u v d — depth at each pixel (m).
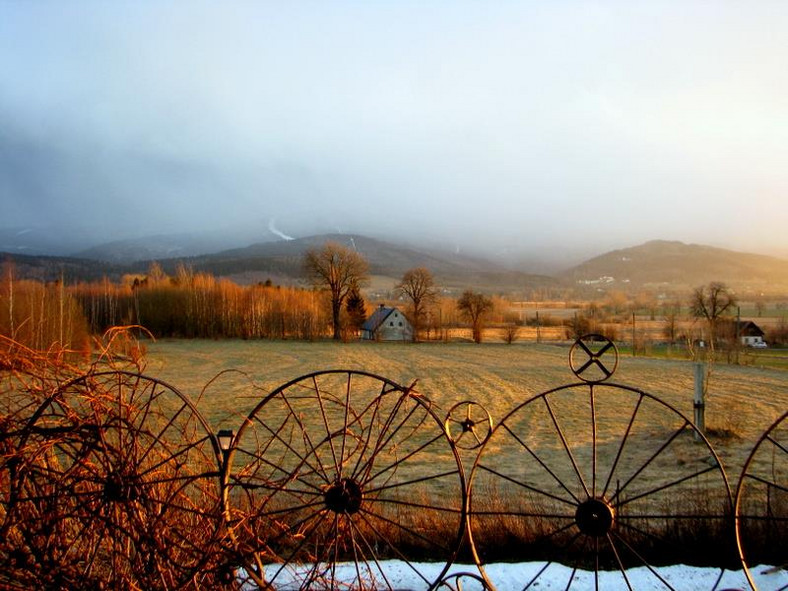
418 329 82.94
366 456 15.41
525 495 11.08
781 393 30.59
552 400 29.67
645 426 21.06
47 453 5.62
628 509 9.12
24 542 4.85
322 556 5.61
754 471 13.57
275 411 24.88
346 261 84.88
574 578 5.71
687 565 6.09
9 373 5.46
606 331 68.81
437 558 6.50
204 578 4.97
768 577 5.61
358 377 42.38
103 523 4.88
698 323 62.25
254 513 5.31
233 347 70.94
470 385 38.53
